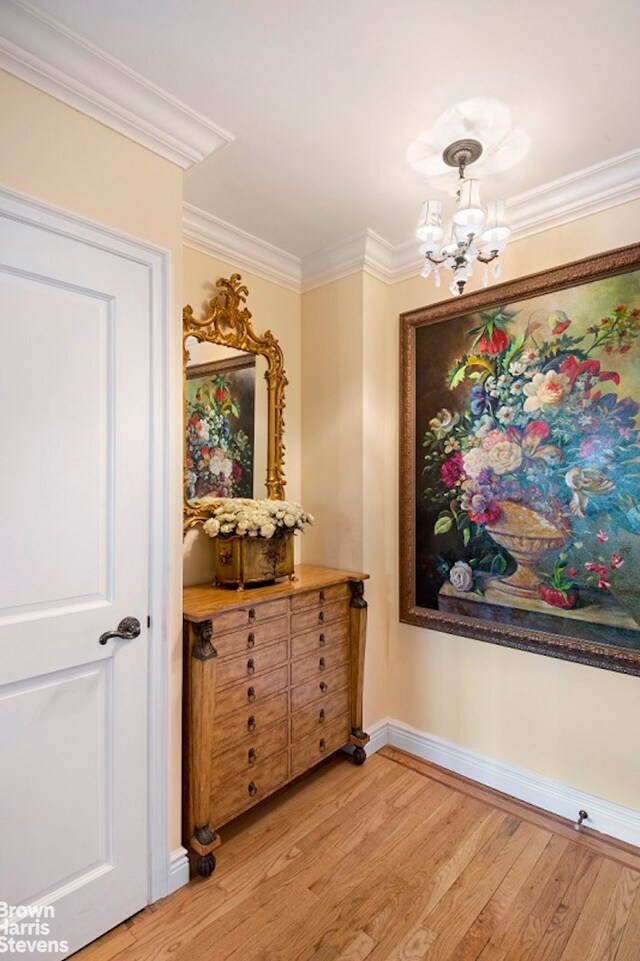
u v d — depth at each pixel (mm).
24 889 1276
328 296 2531
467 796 2082
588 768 1896
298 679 2045
